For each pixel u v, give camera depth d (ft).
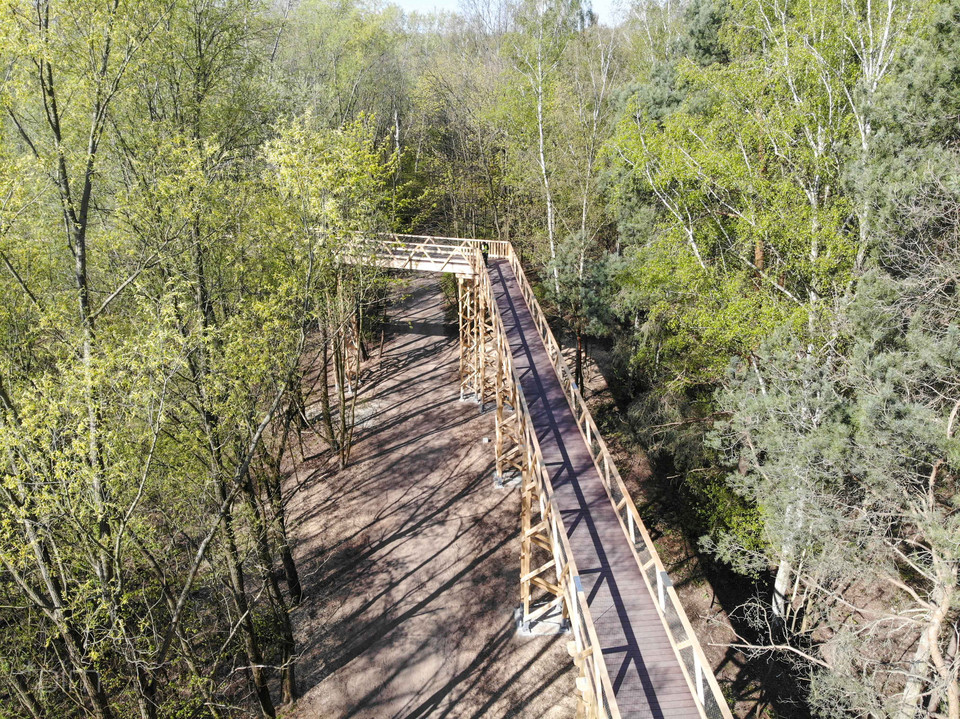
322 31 81.61
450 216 99.35
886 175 32.78
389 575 50.44
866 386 31.58
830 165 42.32
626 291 62.64
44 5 31.63
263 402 39.81
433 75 97.86
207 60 43.50
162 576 32.40
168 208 34.19
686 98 62.85
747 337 42.80
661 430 55.83
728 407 39.65
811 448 32.24
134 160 37.14
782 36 47.65
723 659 43.60
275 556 46.32
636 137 52.90
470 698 39.99
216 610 43.96
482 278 67.21
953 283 31.99
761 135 47.78
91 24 33.53
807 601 44.45
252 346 34.71
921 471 31.99
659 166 51.75
